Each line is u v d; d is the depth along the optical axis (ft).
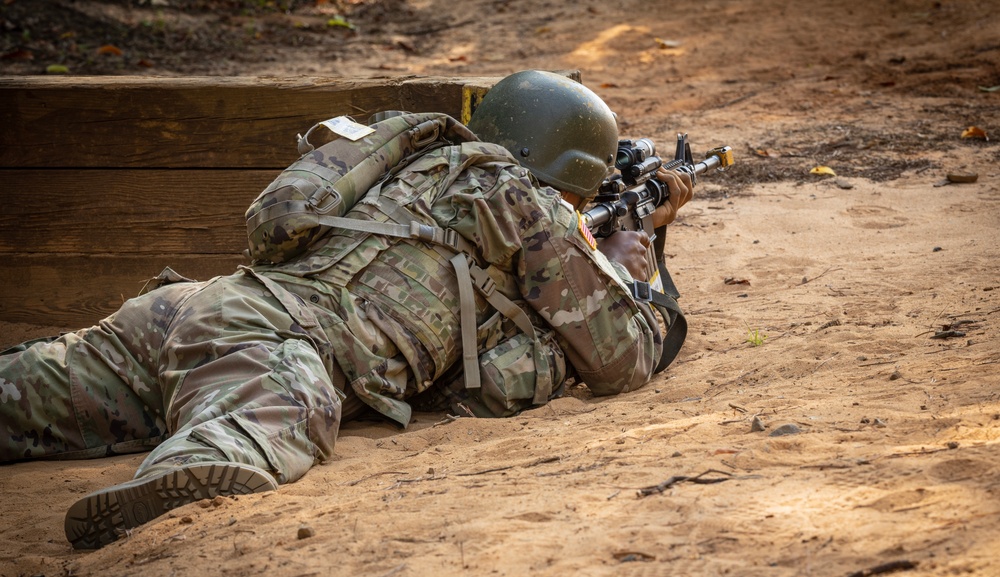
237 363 17.44
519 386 19.80
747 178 41.83
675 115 54.13
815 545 10.97
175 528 14.23
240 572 12.25
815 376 19.42
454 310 19.48
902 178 39.70
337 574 11.87
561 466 15.21
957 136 45.19
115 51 67.72
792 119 51.08
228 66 67.67
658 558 11.23
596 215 22.07
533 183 20.29
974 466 12.47
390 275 19.26
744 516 12.01
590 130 21.11
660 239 25.39
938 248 30.42
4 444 18.83
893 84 55.98
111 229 28.30
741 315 26.16
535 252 19.71
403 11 85.40
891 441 14.29
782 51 65.16
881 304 25.09
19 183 28.19
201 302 18.85
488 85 25.89
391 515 13.62
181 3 81.82
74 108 27.50
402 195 19.61
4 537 15.49
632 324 20.71
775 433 15.37
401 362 19.27
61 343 19.53
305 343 18.15
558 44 72.02
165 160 27.66
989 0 68.69
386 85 26.45
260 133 27.20
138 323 19.34
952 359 18.86
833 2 73.72
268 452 16.12
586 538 11.97
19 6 74.02
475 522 12.93
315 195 18.97
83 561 13.69
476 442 18.20
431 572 11.54
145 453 19.56
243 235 27.96
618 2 81.56
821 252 31.94
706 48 67.56
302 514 14.20
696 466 14.08
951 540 10.54
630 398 20.40
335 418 17.51
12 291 28.99
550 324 20.17
